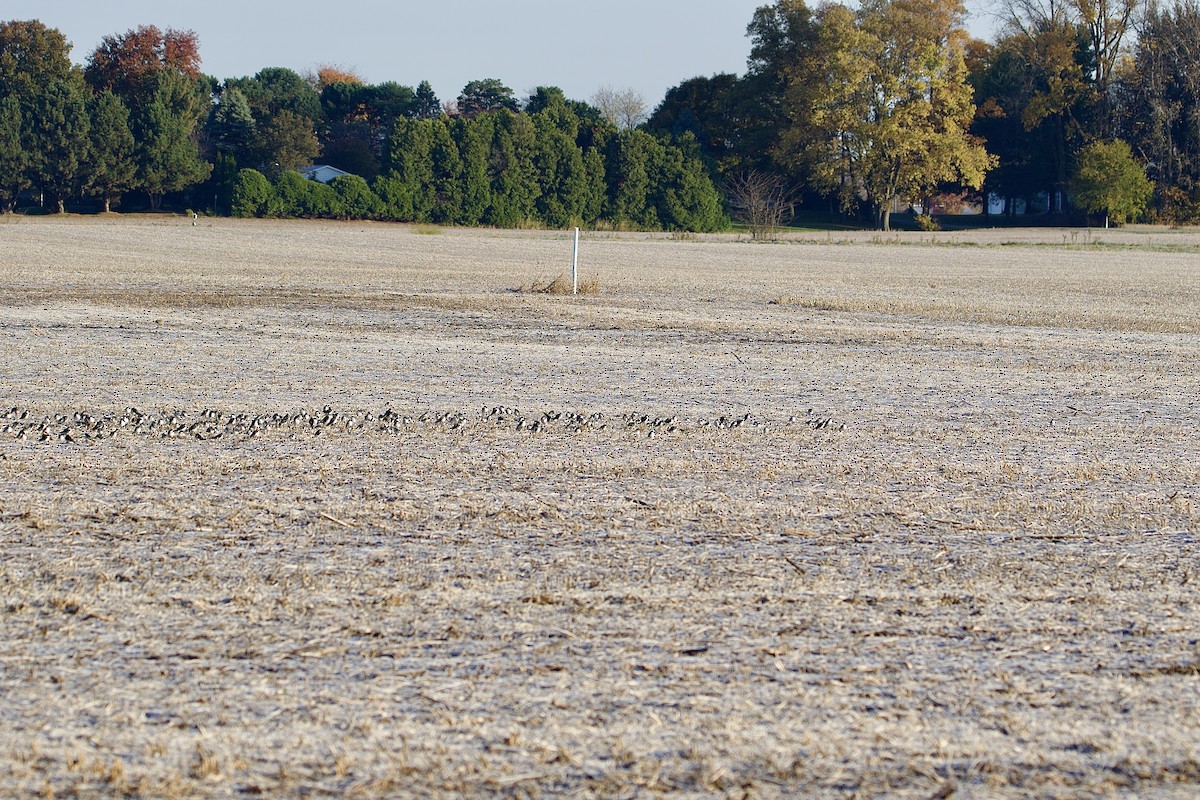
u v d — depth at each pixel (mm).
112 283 107375
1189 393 55031
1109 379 59562
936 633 22078
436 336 72125
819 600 23781
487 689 19297
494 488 32844
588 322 82125
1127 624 22688
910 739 17859
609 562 26047
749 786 16453
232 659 20344
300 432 40875
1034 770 17062
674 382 55250
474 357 62531
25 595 23312
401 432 41281
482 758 17062
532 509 30547
